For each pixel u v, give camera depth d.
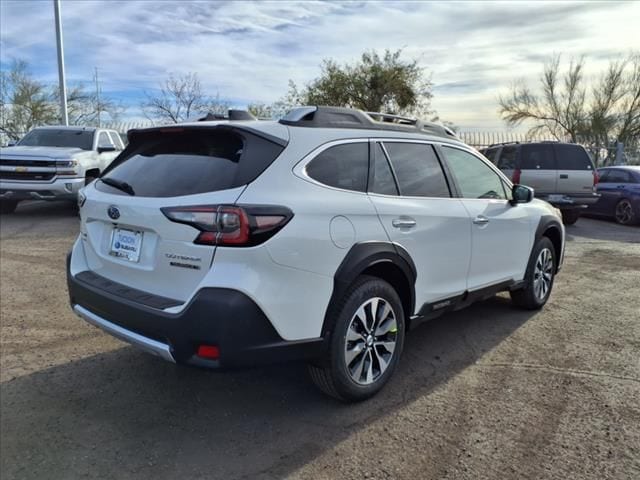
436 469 2.65
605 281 6.51
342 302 3.06
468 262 4.12
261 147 2.92
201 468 2.68
